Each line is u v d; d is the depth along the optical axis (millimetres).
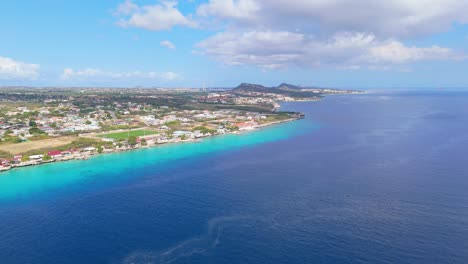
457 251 99625
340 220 120250
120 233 113250
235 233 112375
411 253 99062
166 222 120812
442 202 134375
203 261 97312
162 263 96688
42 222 122062
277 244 105375
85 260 98375
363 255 98625
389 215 123562
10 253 101750
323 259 97188
